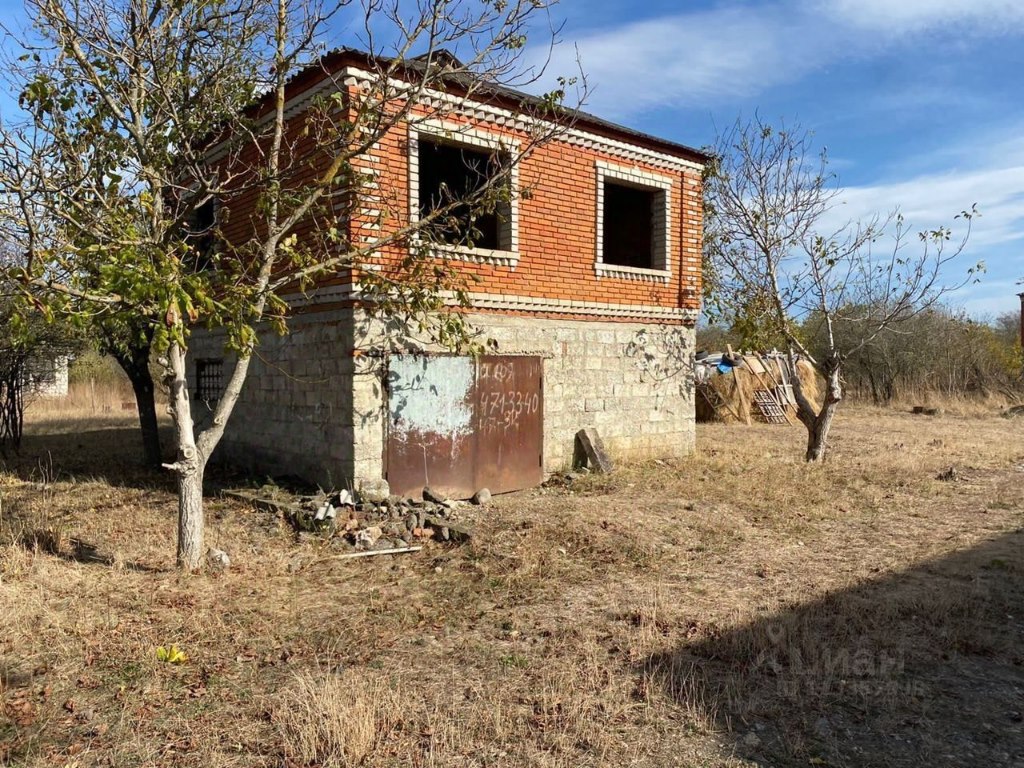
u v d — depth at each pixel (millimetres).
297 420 9414
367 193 7328
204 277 5496
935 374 27625
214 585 5820
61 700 3941
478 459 9500
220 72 6695
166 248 5812
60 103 5832
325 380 8844
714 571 6367
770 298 12797
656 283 11930
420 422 8930
